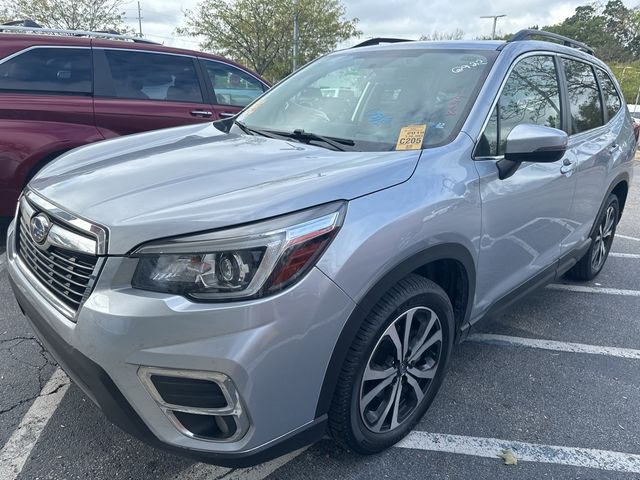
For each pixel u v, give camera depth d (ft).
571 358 10.59
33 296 6.56
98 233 5.67
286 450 6.09
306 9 93.04
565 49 11.51
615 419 8.70
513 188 8.52
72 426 7.97
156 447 5.81
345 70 10.44
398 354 7.13
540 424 8.50
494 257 8.57
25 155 14.56
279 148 8.18
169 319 5.27
